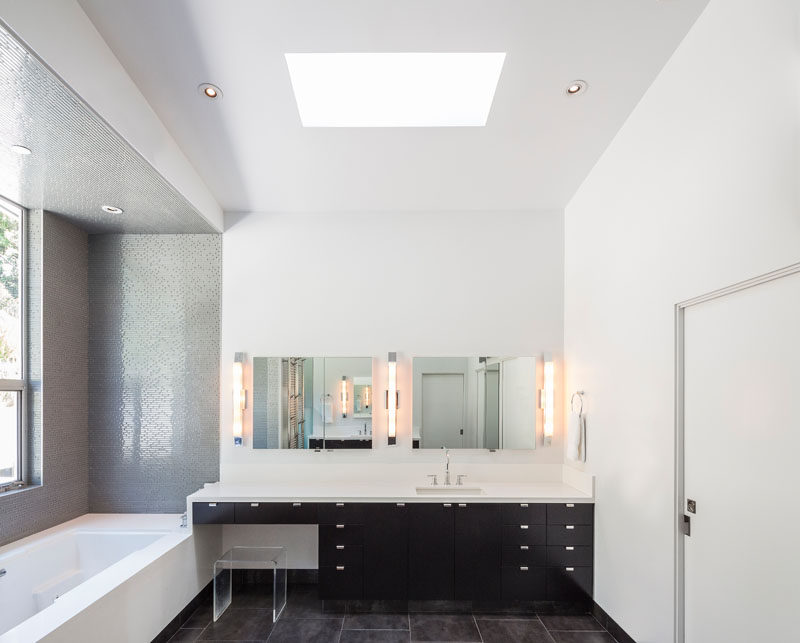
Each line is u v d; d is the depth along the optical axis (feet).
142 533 10.59
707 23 6.43
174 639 9.41
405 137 9.23
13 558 9.23
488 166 10.41
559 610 10.56
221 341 12.42
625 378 8.96
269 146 9.52
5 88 5.98
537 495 10.60
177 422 12.25
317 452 12.17
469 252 12.50
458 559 10.43
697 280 6.72
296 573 12.03
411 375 12.37
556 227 12.50
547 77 7.61
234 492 10.89
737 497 6.05
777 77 5.23
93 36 6.44
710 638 6.56
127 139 7.41
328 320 12.48
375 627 9.93
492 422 12.26
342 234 12.58
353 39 6.77
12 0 4.97
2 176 8.87
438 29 6.61
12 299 10.54
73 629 6.75
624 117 8.76
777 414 5.40
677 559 7.22
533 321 12.50
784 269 5.18
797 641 5.09
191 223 11.69
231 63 7.18
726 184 6.10
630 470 8.76
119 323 12.42
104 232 12.43
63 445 11.33
